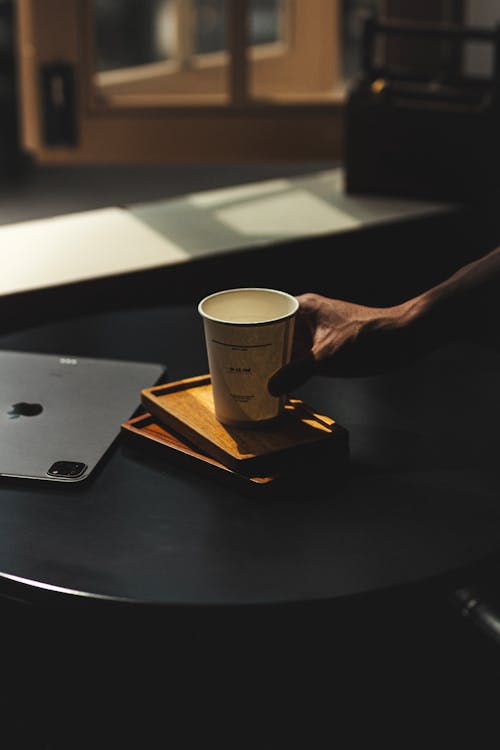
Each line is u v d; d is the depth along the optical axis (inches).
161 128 119.3
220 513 37.8
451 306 43.2
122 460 41.8
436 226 85.0
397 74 91.4
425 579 33.9
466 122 85.0
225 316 42.3
